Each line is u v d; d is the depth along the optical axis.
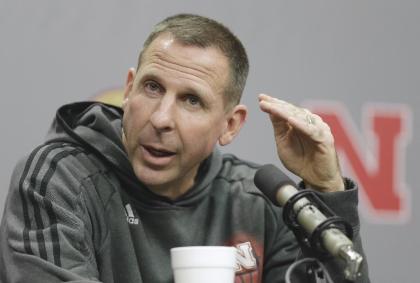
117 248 6.00
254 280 6.49
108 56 8.50
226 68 5.91
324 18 9.30
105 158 6.09
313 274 4.70
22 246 5.16
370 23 9.45
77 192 5.71
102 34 8.50
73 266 5.14
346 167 9.09
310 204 4.55
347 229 4.46
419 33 9.57
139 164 5.80
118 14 8.58
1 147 8.03
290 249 6.70
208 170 6.59
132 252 6.01
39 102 8.20
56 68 8.30
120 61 8.54
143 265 6.12
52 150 5.91
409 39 9.54
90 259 5.45
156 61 5.70
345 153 9.12
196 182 6.50
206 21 5.96
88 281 4.51
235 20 9.02
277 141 6.01
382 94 9.36
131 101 5.77
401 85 9.43
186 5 8.84
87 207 5.83
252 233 6.63
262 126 8.95
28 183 5.54
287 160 5.96
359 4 9.44
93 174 6.00
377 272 9.05
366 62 9.38
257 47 9.05
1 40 8.14
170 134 5.68
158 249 6.24
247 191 6.80
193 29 5.82
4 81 8.10
